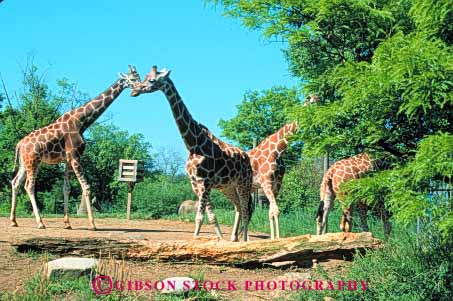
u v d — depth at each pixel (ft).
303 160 89.66
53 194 112.78
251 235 53.83
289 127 44.60
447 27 27.14
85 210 94.12
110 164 130.41
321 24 33.53
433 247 30.83
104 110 46.60
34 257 34.55
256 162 45.09
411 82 24.34
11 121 109.60
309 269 36.01
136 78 46.85
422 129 29.40
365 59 34.60
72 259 30.66
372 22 33.22
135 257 35.68
